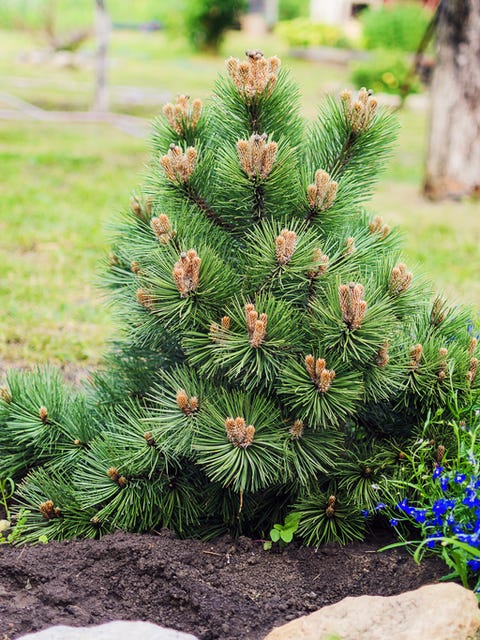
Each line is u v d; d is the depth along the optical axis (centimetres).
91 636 251
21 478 362
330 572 293
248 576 292
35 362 529
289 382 284
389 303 293
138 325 317
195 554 300
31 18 3294
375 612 245
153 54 2820
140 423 321
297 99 312
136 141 1330
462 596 244
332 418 290
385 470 317
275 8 3734
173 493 319
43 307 621
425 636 231
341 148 313
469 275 721
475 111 1000
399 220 914
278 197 292
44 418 341
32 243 770
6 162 1120
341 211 302
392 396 320
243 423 276
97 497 313
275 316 284
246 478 298
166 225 292
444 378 312
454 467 296
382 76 1917
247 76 294
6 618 266
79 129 1437
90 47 2897
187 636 256
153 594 282
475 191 1022
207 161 301
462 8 970
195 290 284
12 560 295
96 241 779
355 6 3269
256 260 292
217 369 306
